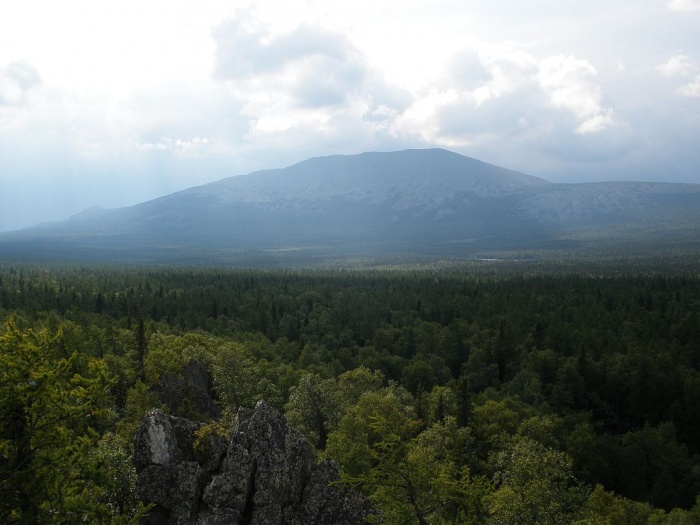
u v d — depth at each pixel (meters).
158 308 163.00
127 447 40.53
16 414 21.30
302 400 69.50
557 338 125.62
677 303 156.88
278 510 36.28
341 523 36.41
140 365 79.38
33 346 22.16
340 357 129.12
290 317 159.75
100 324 123.75
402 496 34.38
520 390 104.75
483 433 70.56
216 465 38.16
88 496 22.39
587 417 91.19
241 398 73.69
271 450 38.66
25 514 19.81
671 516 52.59
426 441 61.34
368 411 64.75
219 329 143.38
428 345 135.50
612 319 144.00
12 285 194.00
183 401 61.34
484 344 129.25
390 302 190.00
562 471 48.53
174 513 34.59
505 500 42.16
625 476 71.44
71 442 23.14
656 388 96.75
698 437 89.25
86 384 24.09
